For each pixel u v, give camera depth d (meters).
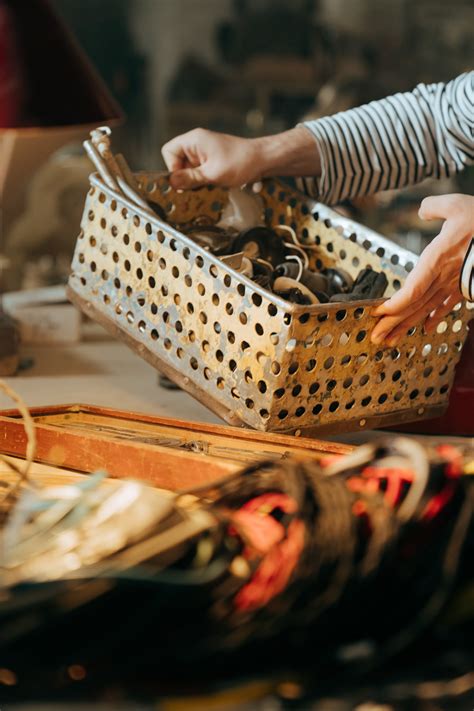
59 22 1.41
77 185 2.57
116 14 4.27
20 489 0.76
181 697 0.52
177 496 0.67
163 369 1.09
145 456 0.85
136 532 0.58
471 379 1.16
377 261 1.24
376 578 0.58
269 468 0.71
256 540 0.61
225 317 1.00
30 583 0.56
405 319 1.01
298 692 0.53
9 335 1.42
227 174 1.27
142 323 1.11
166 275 1.06
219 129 4.30
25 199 2.52
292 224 1.33
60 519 0.62
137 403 1.28
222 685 0.53
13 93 1.36
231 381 1.01
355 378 1.02
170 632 0.55
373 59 4.26
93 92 1.42
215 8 4.25
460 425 1.17
